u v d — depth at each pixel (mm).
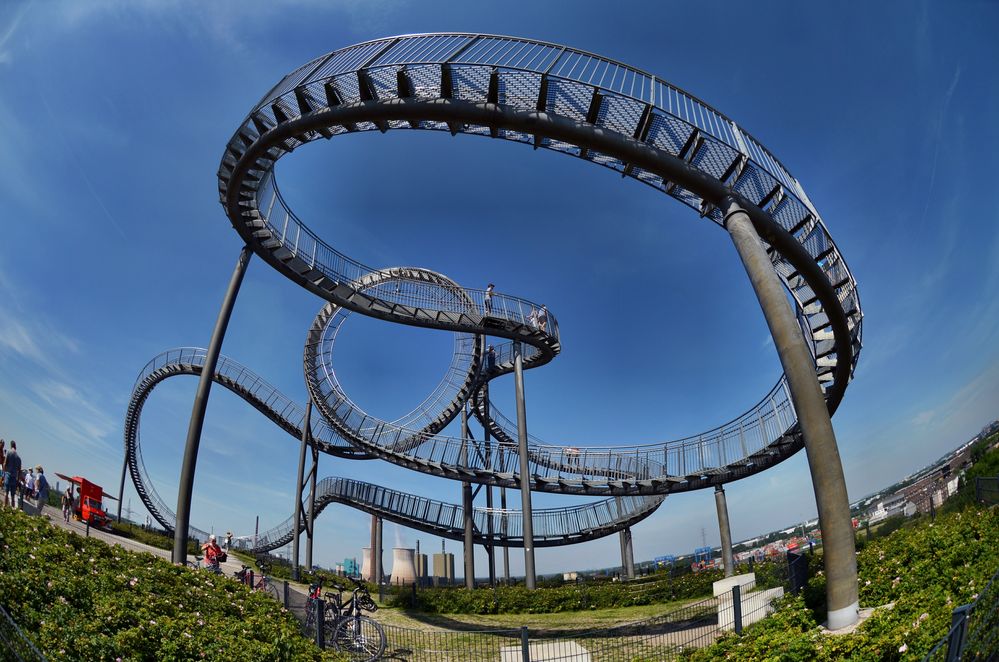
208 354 21469
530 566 25172
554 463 29859
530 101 15703
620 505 34188
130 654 9953
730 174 15336
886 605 10875
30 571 10898
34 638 9195
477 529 32406
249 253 22641
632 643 14797
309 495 33719
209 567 19562
